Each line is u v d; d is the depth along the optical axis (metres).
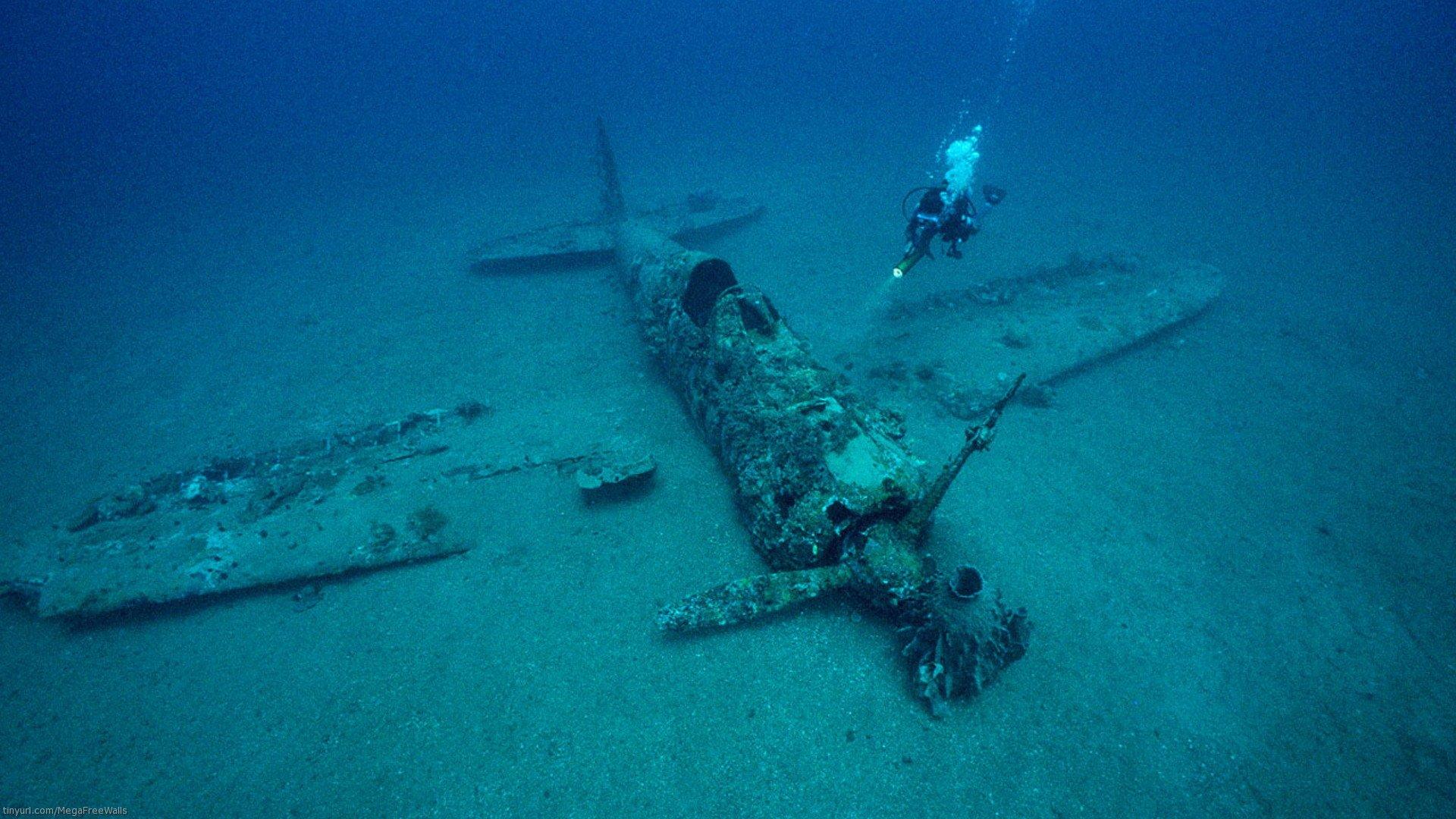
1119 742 4.21
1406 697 4.55
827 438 5.14
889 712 4.34
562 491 6.59
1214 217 17.69
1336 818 3.81
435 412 8.16
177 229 20.62
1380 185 21.34
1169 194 20.16
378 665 4.88
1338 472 7.03
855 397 6.00
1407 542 5.98
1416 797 3.92
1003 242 15.21
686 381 7.23
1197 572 5.65
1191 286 10.86
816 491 4.89
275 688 4.77
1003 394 8.12
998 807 3.83
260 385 9.68
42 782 4.22
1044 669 4.68
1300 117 38.06
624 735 4.27
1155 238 15.71
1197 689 4.59
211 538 5.79
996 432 7.57
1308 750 4.20
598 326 10.70
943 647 4.29
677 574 5.50
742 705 4.42
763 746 4.16
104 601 5.29
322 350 10.73
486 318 11.46
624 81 79.88
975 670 4.23
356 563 5.64
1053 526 6.11
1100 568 5.64
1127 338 9.40
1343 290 12.48
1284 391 8.74
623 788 3.96
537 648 4.92
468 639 5.05
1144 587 5.46
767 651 4.77
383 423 7.98
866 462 5.00
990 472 6.84
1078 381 8.91
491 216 19.17
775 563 5.24
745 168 24.06
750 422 5.68
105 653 5.18
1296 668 4.77
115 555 5.70
